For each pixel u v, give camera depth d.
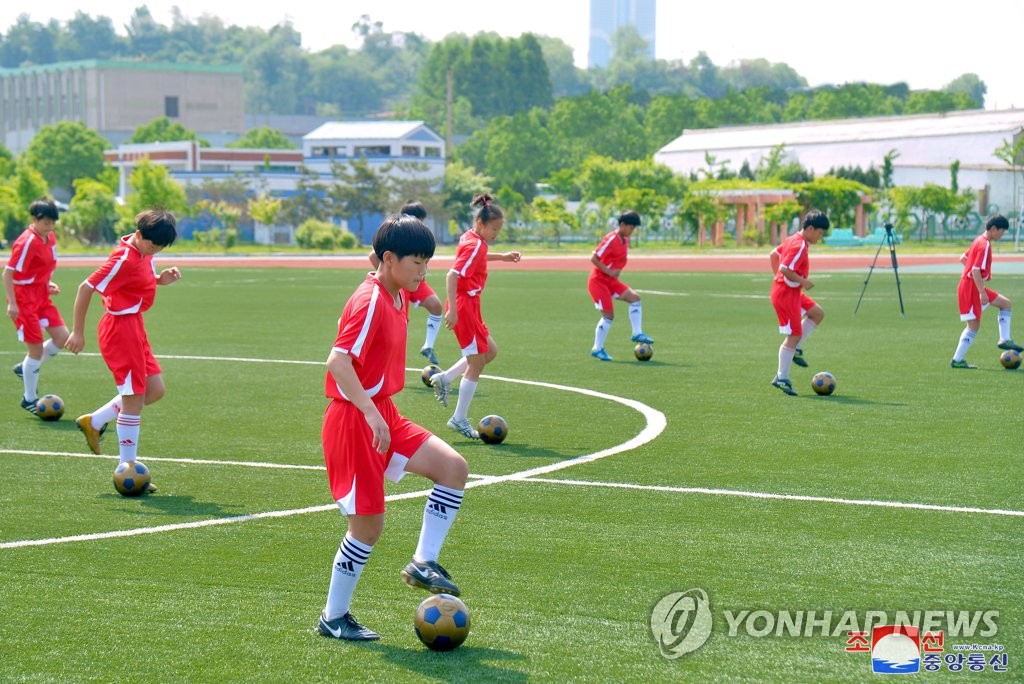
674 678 4.54
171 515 7.02
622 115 123.44
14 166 99.75
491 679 4.53
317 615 5.26
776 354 15.45
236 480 7.98
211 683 4.49
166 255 57.16
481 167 124.25
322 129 87.50
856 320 20.25
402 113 148.38
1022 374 13.36
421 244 4.95
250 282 32.94
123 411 7.91
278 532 6.63
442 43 161.88
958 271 36.91
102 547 6.32
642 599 5.45
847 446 9.06
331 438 5.00
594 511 7.05
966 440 9.31
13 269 10.61
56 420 10.47
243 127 144.38
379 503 4.93
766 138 86.31
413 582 5.11
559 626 5.11
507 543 6.36
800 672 4.61
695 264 43.16
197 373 13.47
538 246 71.94
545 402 11.46
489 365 14.38
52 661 4.71
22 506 7.25
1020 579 5.72
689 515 6.95
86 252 60.84
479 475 8.05
